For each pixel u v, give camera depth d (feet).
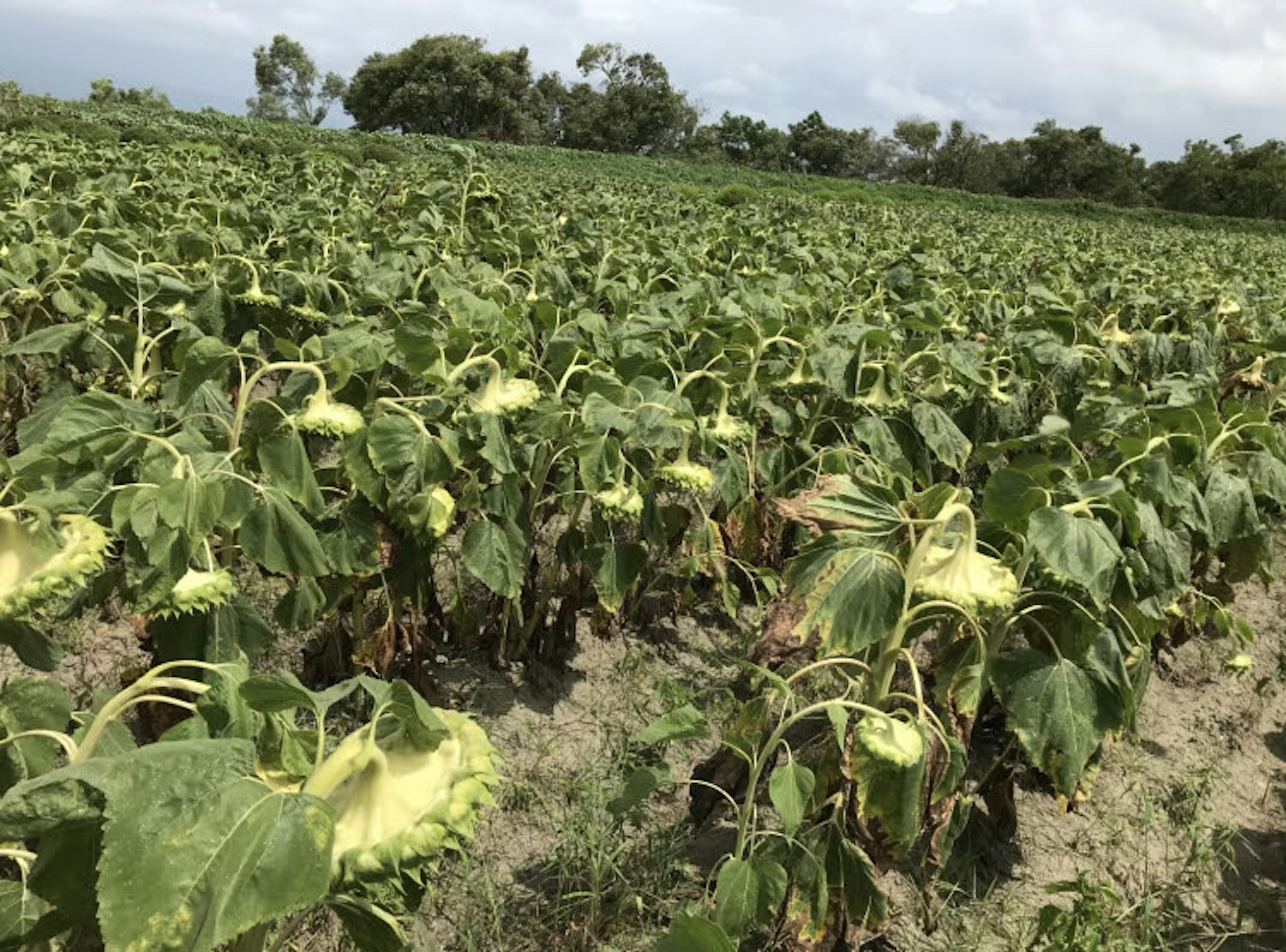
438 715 5.98
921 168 406.41
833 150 403.54
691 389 17.35
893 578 9.60
